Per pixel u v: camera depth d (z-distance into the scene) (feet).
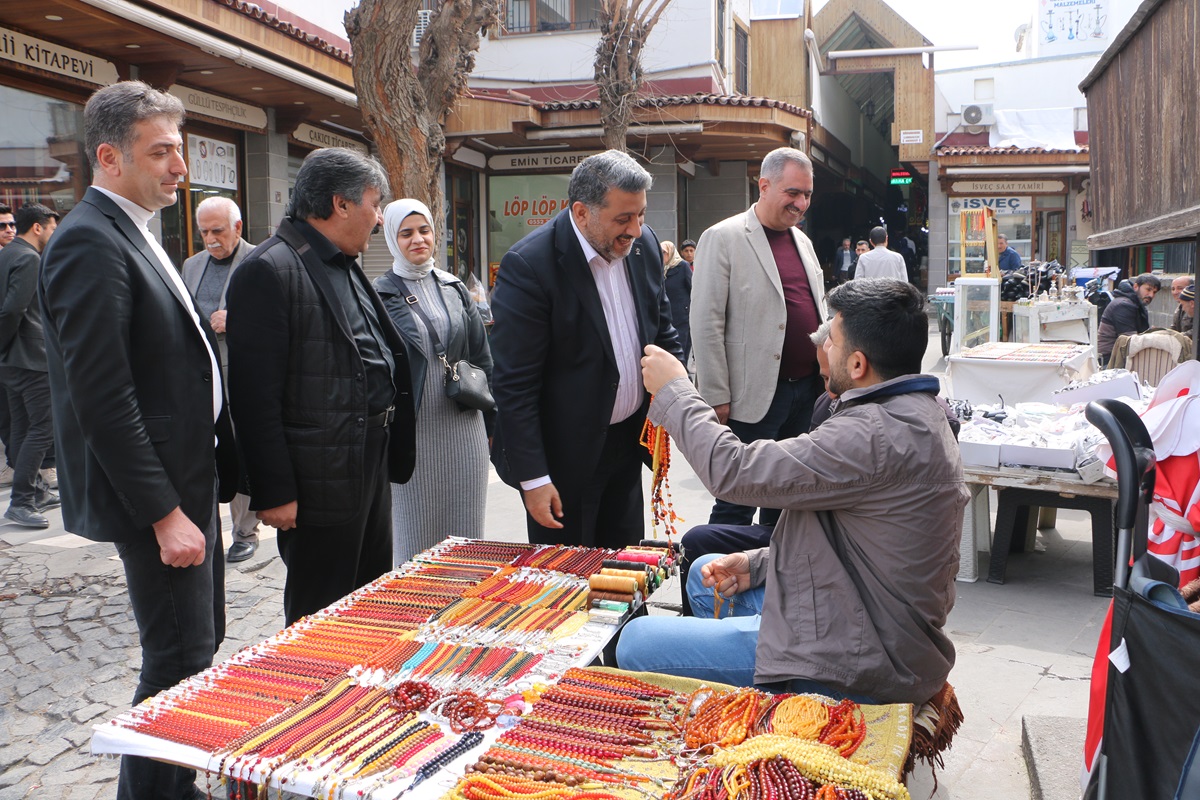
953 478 7.16
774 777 5.86
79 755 10.32
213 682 7.53
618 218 9.71
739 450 7.41
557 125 46.39
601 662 8.98
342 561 9.93
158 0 23.84
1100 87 11.70
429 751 6.46
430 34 27.40
